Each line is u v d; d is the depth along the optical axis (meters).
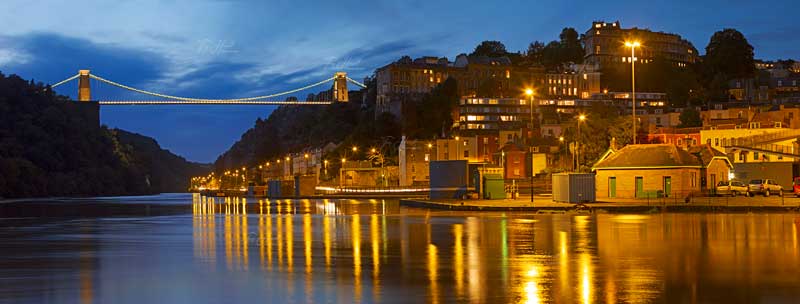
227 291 20.53
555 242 33.41
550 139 165.62
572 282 21.33
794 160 116.69
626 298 18.70
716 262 25.55
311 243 34.88
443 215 60.41
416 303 18.34
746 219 50.16
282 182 159.38
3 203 148.25
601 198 83.75
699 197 81.75
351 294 19.77
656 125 197.62
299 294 19.88
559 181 74.62
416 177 189.50
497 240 34.84
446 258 27.62
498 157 163.12
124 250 32.62
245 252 31.03
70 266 26.64
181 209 92.69
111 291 20.73
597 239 34.75
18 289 21.23
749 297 18.78
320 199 129.62
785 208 60.47
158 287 21.39
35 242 37.88
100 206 113.62
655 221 48.53
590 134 154.12
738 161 117.81
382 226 46.75
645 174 85.81
